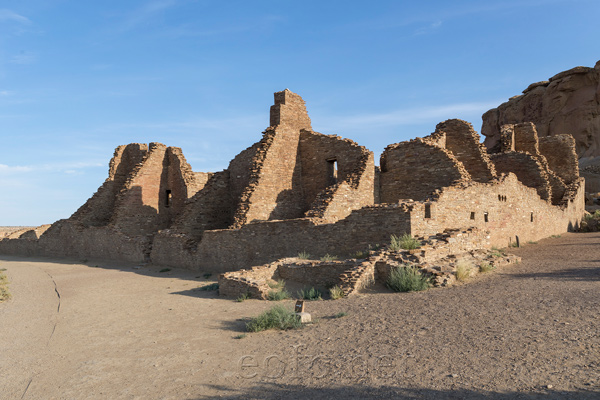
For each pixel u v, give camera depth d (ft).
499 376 16.62
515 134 111.24
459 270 40.09
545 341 19.99
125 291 54.49
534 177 94.07
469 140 78.18
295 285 46.21
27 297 53.52
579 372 16.19
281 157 80.53
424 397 15.55
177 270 73.51
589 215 118.11
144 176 104.53
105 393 20.02
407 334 23.70
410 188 71.31
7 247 143.64
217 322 33.04
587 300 27.27
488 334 22.00
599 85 204.33
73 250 110.22
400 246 44.01
